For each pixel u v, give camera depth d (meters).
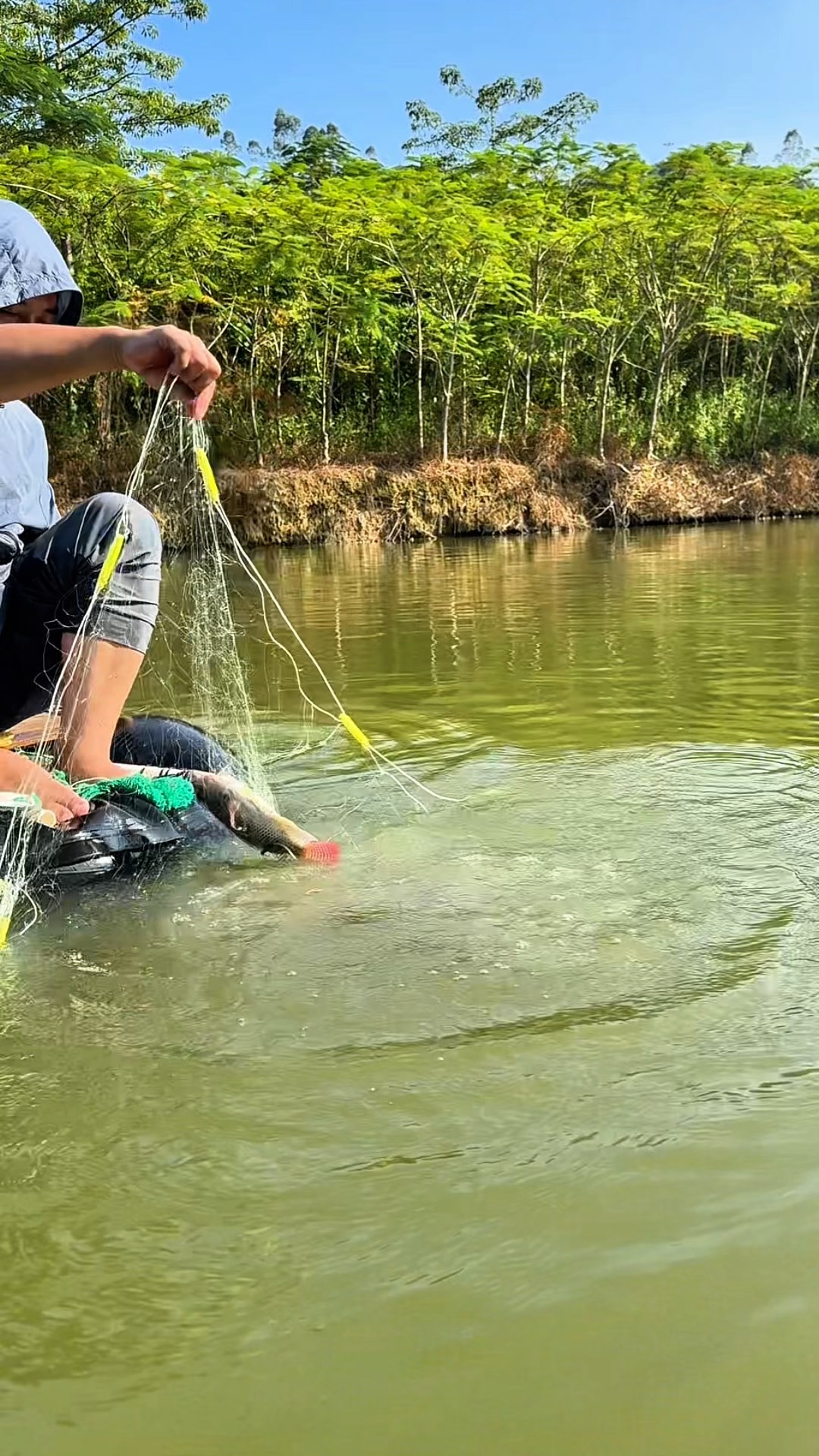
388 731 3.83
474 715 4.08
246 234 18.61
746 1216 1.19
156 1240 1.19
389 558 13.34
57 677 2.73
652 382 23.56
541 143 21.42
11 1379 1.01
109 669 2.58
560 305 21.97
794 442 23.59
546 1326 1.05
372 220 18.73
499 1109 1.42
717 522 19.81
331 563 12.73
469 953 1.93
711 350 26.09
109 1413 0.97
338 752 3.51
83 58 20.08
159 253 17.81
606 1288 1.09
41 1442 0.94
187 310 19.12
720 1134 1.34
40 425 2.89
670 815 2.70
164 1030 1.67
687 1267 1.12
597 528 19.05
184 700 4.35
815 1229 1.17
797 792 2.88
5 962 1.95
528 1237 1.17
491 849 2.49
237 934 2.05
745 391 24.44
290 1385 0.99
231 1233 1.20
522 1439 0.93
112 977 1.88
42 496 2.85
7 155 16.02
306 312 19.62
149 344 2.00
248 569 3.39
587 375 24.08
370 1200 1.24
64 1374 1.01
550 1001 1.73
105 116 17.39
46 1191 1.28
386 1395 0.98
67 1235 1.20
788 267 23.52
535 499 18.53
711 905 2.12
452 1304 1.08
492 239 19.20
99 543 2.61
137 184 16.53
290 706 4.32
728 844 2.47
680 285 21.53
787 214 21.58
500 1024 1.66
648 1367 1.00
